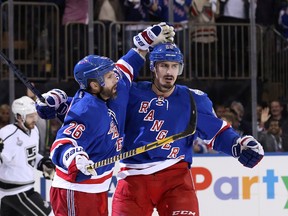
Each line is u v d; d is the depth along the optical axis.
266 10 21.25
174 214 11.07
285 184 17.62
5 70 19.50
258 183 17.50
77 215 10.48
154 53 11.00
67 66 19.98
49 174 15.38
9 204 15.24
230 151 11.28
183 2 20.31
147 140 11.13
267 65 20.73
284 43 20.86
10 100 17.48
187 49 20.19
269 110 19.84
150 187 11.20
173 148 11.16
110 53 19.98
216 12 20.69
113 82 10.57
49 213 15.45
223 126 11.37
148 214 11.41
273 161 17.56
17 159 15.13
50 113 11.17
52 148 10.23
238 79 20.56
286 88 20.72
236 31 20.50
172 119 11.15
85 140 10.28
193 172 17.23
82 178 10.34
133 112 11.19
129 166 11.26
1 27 19.47
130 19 20.27
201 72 20.36
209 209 17.30
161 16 20.30
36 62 19.88
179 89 11.35
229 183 17.38
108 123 10.54
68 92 19.80
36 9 19.89
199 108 11.33
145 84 11.37
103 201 10.75
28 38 19.89
